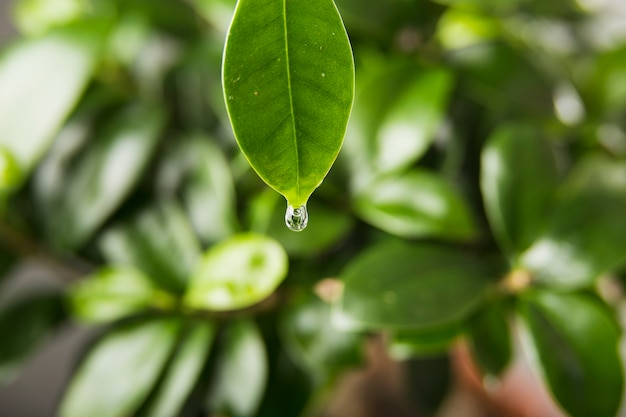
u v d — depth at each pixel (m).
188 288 0.52
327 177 0.52
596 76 0.62
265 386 0.54
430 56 0.58
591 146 0.61
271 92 0.28
